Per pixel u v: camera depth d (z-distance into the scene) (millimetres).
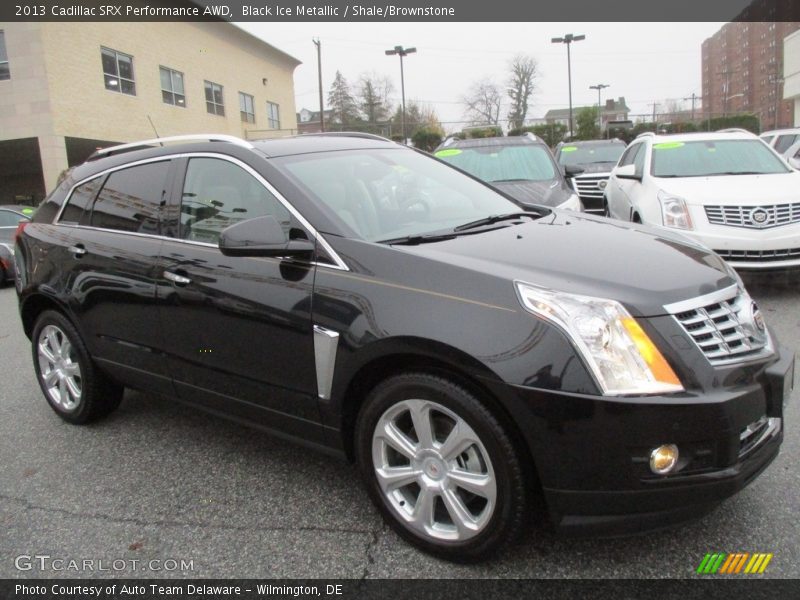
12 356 6340
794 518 2877
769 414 2566
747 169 7504
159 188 3750
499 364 2402
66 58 22734
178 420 4453
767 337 2814
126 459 3875
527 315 2443
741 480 2418
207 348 3383
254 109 37531
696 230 6555
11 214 12375
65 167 22656
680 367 2389
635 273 2668
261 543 2961
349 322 2779
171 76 29359
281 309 3010
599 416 2311
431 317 2568
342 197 3295
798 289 6906
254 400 3270
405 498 2877
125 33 25984
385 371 2820
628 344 2385
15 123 22172
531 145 9297
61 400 4465
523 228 3379
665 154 7984
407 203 3574
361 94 63031
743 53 86250
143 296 3637
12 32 21641
